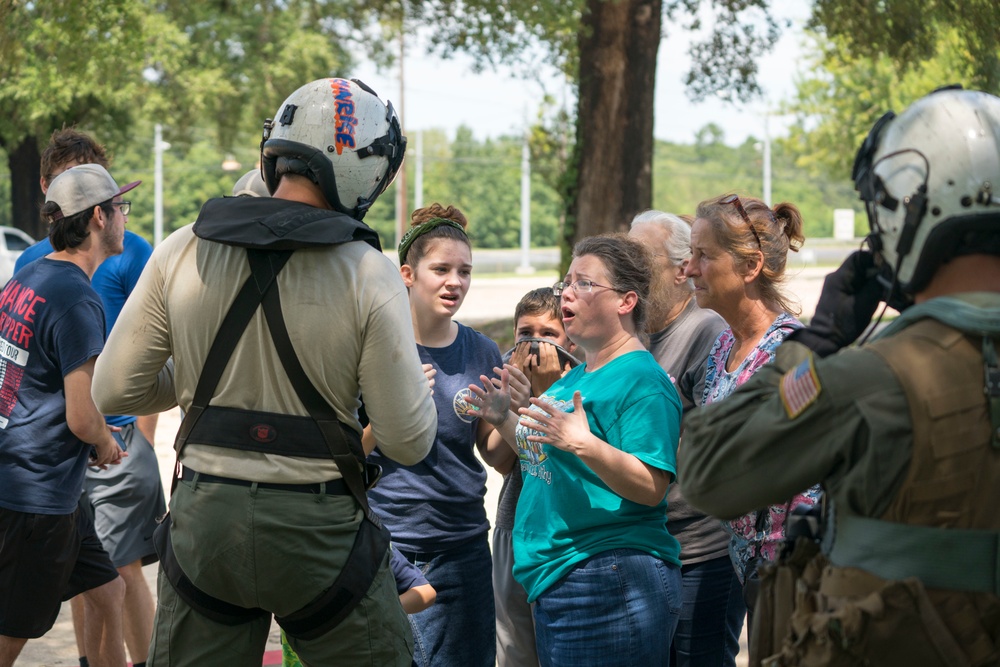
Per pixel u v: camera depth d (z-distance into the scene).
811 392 1.78
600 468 2.78
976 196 1.79
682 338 3.67
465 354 3.61
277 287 2.38
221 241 2.36
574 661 2.96
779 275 3.07
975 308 1.78
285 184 2.53
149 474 4.46
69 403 3.62
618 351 3.08
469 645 3.51
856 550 1.80
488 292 29.91
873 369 1.76
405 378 2.46
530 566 3.09
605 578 2.93
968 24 12.77
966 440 1.73
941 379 1.74
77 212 3.77
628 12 13.80
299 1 19.94
